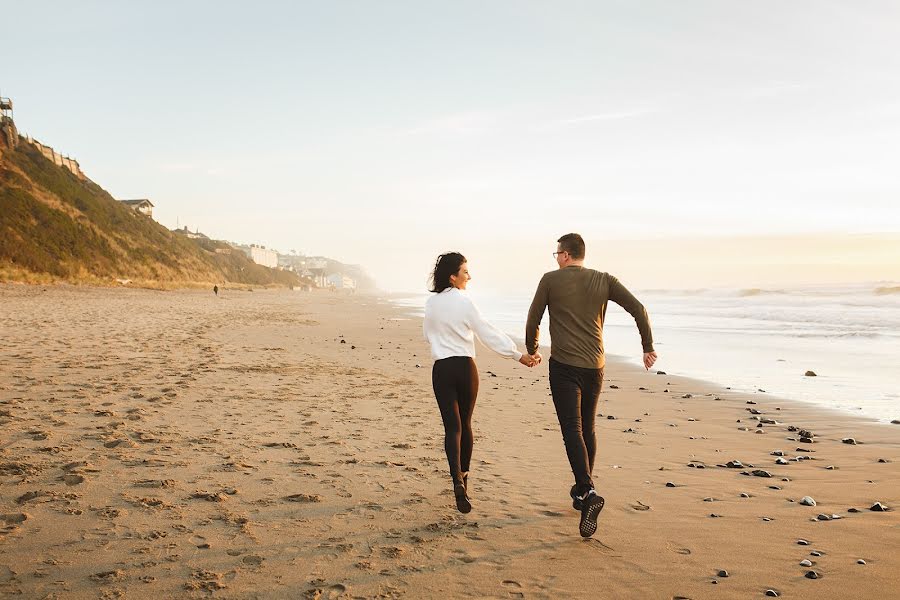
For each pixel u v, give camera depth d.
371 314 39.28
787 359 14.72
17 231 57.34
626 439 6.50
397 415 7.50
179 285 79.50
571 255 4.20
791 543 3.57
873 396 9.50
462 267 4.39
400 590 2.96
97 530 3.61
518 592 2.95
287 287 155.25
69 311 27.08
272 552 3.38
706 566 3.25
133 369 10.27
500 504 4.29
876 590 2.95
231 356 12.97
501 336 4.24
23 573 3.03
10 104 76.38
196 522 3.80
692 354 15.89
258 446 5.74
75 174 87.25
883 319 28.45
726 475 5.09
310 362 12.62
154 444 5.64
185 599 2.83
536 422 7.36
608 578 3.11
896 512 4.12
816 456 5.77
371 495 4.42
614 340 20.08
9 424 6.14
